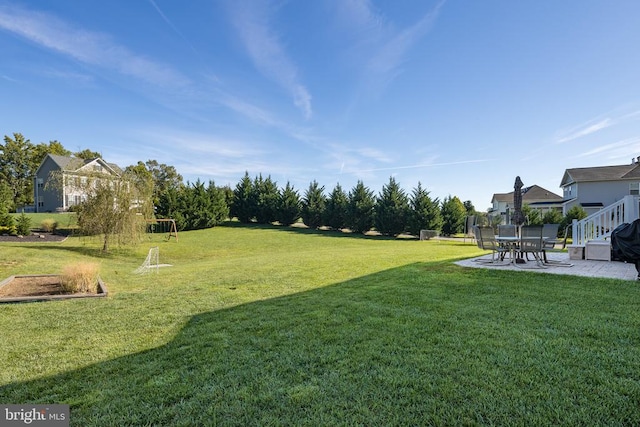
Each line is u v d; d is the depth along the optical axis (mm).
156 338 3219
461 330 3133
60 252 12359
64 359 2750
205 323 3646
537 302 4055
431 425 1736
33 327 3646
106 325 3682
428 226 22484
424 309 3889
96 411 1965
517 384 2111
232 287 5633
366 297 4582
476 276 5777
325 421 1791
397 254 10773
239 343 2992
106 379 2375
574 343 2752
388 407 1905
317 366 2465
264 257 11703
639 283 4914
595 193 26984
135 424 1824
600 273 5809
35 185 33344
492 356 2535
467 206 40656
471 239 20719
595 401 1896
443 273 6148
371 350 2723
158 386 2234
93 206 13930
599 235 8305
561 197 34844
